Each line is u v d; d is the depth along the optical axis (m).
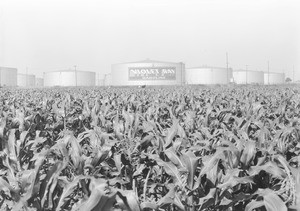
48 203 3.07
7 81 123.62
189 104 13.03
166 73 119.25
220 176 3.41
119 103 12.92
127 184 4.51
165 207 3.34
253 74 148.25
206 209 3.61
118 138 5.34
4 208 3.96
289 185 2.95
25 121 7.26
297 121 6.42
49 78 136.75
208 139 4.95
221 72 135.25
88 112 9.05
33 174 3.18
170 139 4.63
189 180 3.36
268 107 10.84
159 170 4.72
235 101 12.43
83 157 3.92
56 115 9.32
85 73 134.50
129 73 120.88
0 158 5.09
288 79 138.88
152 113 8.78
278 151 4.58
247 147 3.56
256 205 2.71
